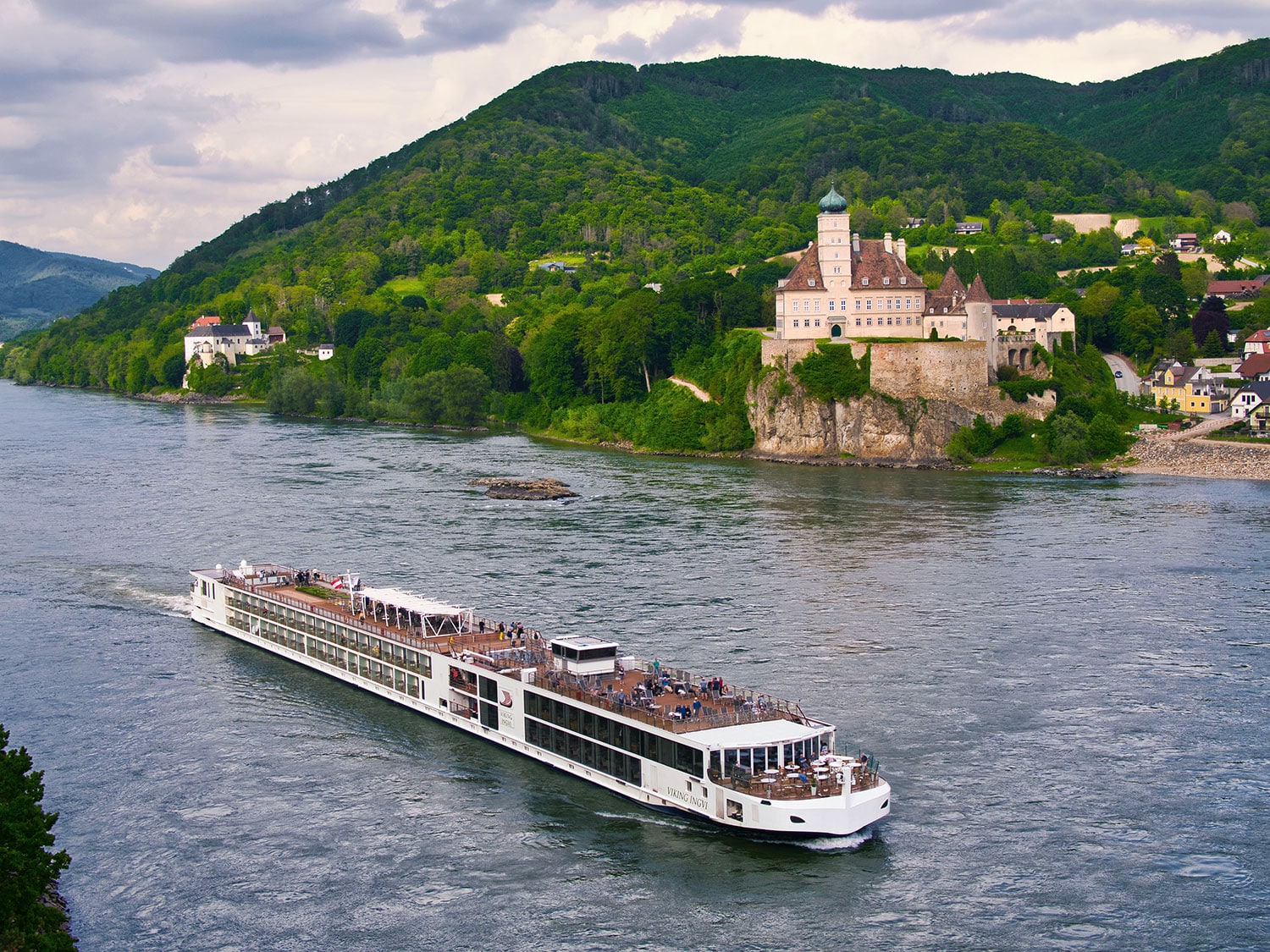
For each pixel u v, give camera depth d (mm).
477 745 101875
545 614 132375
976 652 120000
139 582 152375
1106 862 80750
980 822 86062
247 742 101750
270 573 137750
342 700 112188
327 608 122250
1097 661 117312
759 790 84312
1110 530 178375
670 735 88000
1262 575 149125
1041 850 82375
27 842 67875
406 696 109812
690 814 87500
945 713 104250
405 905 77125
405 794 92250
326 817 88438
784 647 121125
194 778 94875
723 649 120500
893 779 92188
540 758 97938
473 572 152500
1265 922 74188
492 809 89750
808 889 78312
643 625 128500
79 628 133375
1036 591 142250
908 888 78250
